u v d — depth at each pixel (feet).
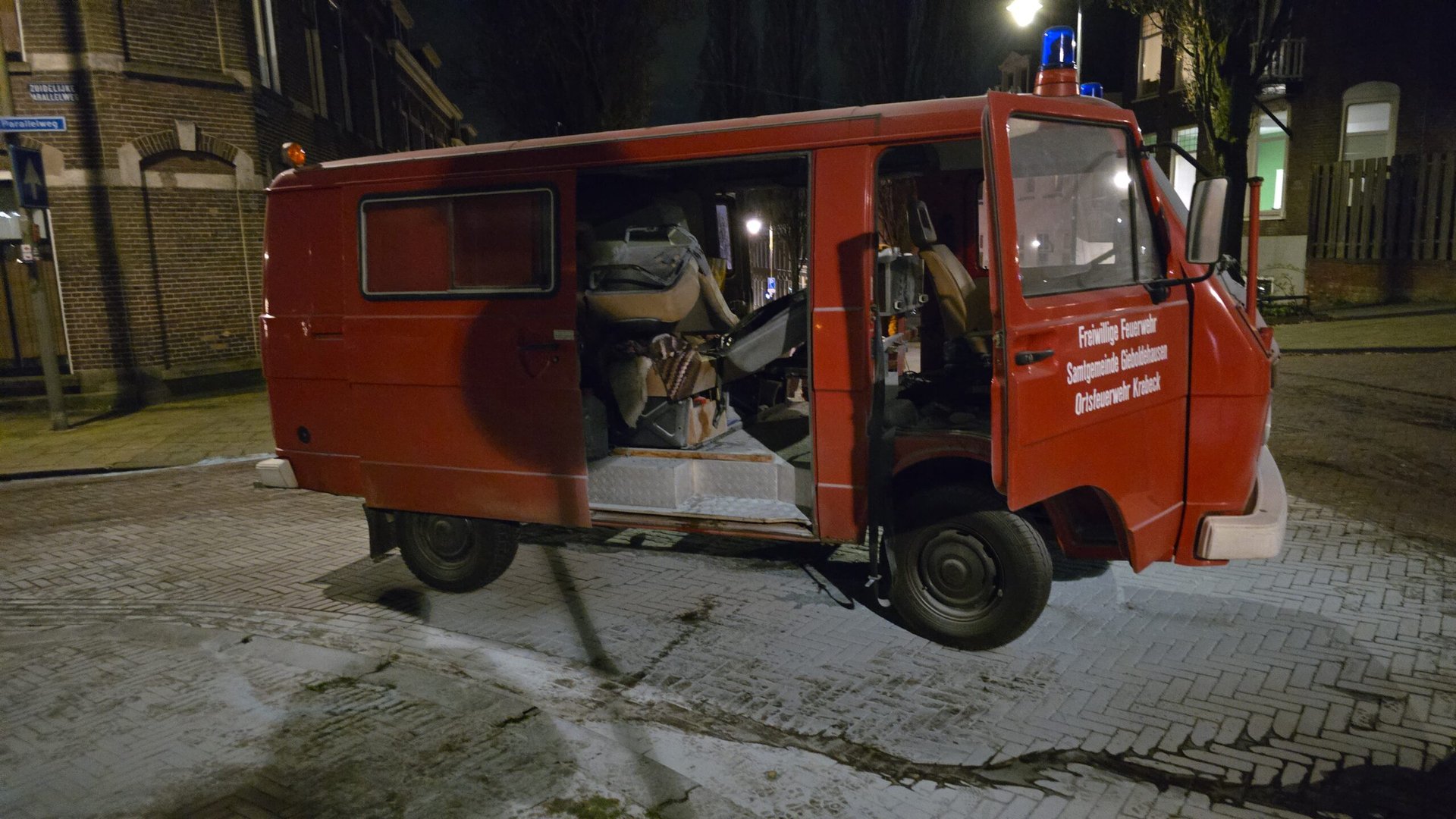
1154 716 12.32
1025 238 11.98
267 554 21.33
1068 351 12.10
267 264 18.42
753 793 10.86
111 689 14.03
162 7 44.60
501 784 10.99
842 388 14.15
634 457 16.69
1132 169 13.70
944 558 14.38
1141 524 13.50
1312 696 12.69
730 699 13.24
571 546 20.77
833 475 14.47
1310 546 18.71
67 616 17.75
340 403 18.06
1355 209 66.13
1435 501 21.49
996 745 11.77
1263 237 73.72
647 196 19.10
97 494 28.07
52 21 42.39
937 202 18.99
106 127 43.37
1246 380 13.64
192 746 12.14
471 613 16.99
